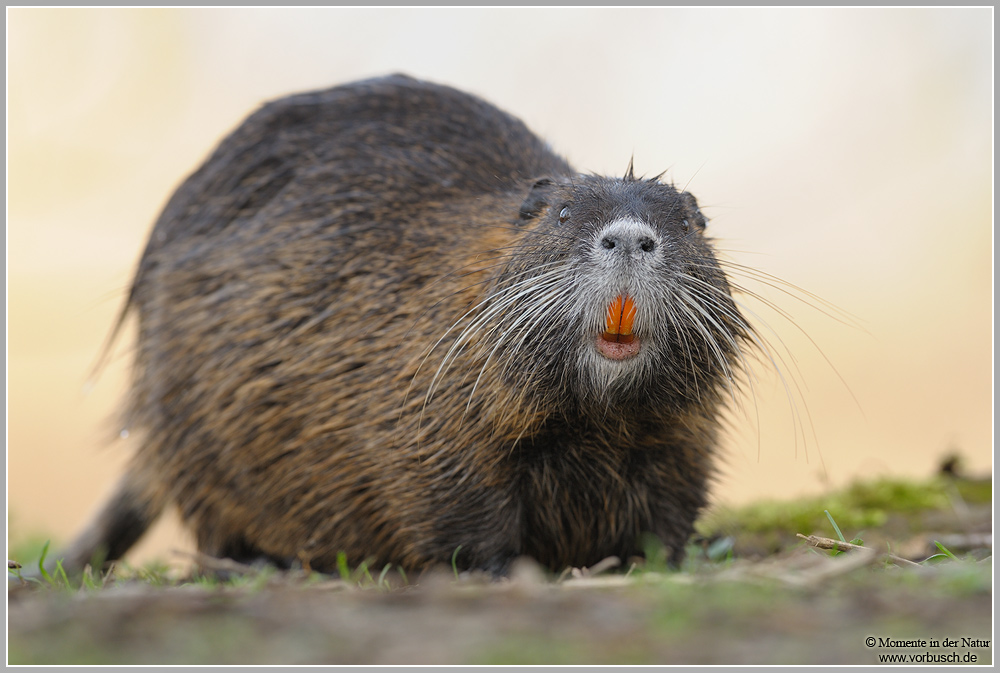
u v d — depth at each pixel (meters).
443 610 5.18
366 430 9.04
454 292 8.90
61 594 6.26
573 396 8.16
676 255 7.89
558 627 4.82
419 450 8.62
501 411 8.24
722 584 5.62
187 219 11.22
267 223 10.48
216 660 4.39
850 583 5.66
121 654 4.48
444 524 8.54
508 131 10.91
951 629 4.78
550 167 10.77
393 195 10.05
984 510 12.30
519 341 8.13
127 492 12.06
